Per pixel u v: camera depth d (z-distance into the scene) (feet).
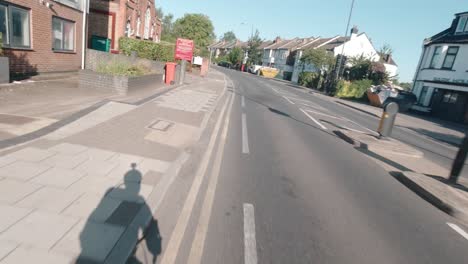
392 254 12.37
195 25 159.84
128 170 15.76
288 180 18.84
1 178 12.90
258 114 42.11
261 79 152.05
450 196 18.28
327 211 15.37
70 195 12.46
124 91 35.78
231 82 93.09
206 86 65.05
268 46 276.41
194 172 17.57
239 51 266.98
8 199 11.48
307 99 79.92
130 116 26.71
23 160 14.93
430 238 14.10
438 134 55.01
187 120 29.43
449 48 87.15
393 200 17.98
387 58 148.46
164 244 10.90
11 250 8.96
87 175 14.46
